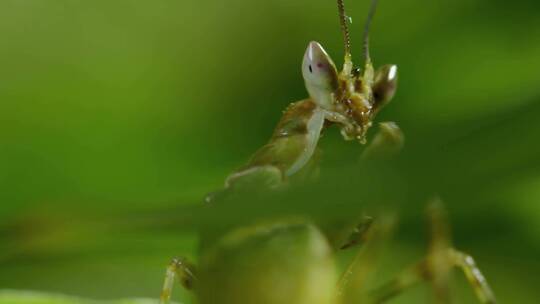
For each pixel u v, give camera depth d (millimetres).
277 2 139
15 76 136
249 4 141
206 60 140
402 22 132
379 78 81
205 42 141
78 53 140
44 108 131
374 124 79
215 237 69
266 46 140
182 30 142
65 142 127
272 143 77
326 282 71
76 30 141
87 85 137
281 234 70
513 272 106
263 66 139
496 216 103
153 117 134
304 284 71
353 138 78
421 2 131
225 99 137
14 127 129
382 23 133
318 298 71
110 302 80
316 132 76
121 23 143
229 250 70
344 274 73
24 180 124
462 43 127
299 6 139
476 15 127
